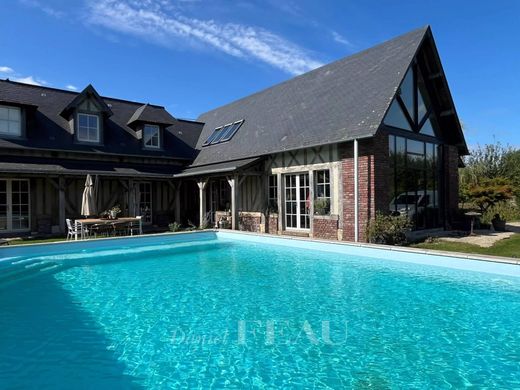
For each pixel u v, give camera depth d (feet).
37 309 17.93
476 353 12.62
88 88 49.52
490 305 17.58
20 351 13.19
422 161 40.83
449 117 43.34
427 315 16.38
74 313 17.28
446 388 10.41
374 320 15.85
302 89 49.80
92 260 30.53
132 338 14.25
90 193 40.88
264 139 44.65
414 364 11.87
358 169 33.83
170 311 17.43
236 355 12.67
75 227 38.86
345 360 12.20
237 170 42.22
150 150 55.83
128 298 19.65
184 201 59.00
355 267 26.12
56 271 26.63
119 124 56.80
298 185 41.01
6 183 43.86
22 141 44.50
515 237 36.22
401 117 37.99
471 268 22.48
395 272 24.40
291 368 11.71
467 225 42.27
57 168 42.65
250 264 28.12
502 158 70.59
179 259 30.81
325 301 18.61
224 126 59.98
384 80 36.37
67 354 12.89
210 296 19.77
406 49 38.34
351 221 34.40
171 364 12.09
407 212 37.93
